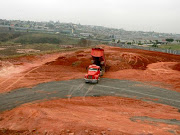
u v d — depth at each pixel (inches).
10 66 1139.3
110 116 507.8
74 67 1231.5
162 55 1934.1
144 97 724.0
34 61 1352.1
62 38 5349.4
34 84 835.4
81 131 382.0
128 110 578.6
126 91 791.1
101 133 370.3
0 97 660.1
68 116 491.2
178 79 1000.9
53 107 576.7
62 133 379.2
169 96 743.7
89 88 816.3
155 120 487.2
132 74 1103.6
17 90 743.1
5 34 5502.0
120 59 1567.4
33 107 572.7
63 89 786.2
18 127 431.2
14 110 550.0
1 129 419.5
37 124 438.0
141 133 376.2
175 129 415.8
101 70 1030.4
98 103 639.1
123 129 396.5
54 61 1357.0
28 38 5022.1
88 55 1659.7
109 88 826.2
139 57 1694.1
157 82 945.5
